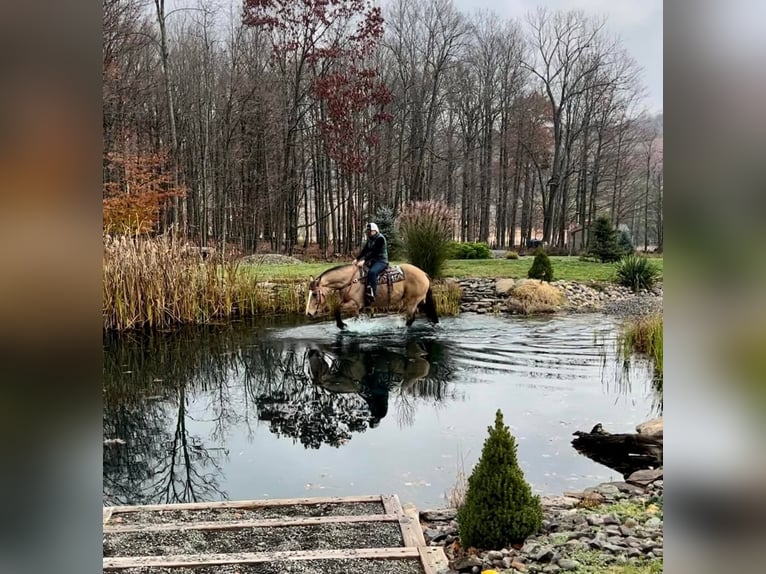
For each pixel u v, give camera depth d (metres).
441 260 11.55
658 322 8.34
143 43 12.88
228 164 13.19
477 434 5.62
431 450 5.27
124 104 12.70
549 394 6.55
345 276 9.13
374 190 13.71
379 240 9.30
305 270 11.48
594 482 4.60
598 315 10.13
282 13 13.18
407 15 13.83
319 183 13.73
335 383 7.04
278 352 8.09
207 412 6.24
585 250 14.05
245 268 10.63
